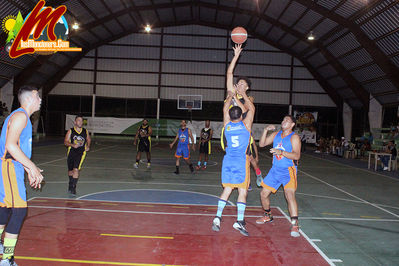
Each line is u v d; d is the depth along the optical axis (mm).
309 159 18219
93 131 28906
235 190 8031
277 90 29328
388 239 4762
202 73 29438
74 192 6871
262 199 5164
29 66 24750
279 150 4664
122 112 29703
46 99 29453
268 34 27938
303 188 8938
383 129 21578
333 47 23000
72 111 29656
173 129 28594
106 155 15609
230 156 4574
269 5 22438
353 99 27031
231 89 4918
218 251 3977
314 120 29094
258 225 5148
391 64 19000
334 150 21484
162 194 7344
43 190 7219
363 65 21734
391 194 8609
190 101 29500
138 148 11406
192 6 25922
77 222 4922
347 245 4418
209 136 11531
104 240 4199
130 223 4984
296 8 21000
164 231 4664
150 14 27078
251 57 29297
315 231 4992
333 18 19125
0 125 21531
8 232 3100
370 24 17875
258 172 7438
